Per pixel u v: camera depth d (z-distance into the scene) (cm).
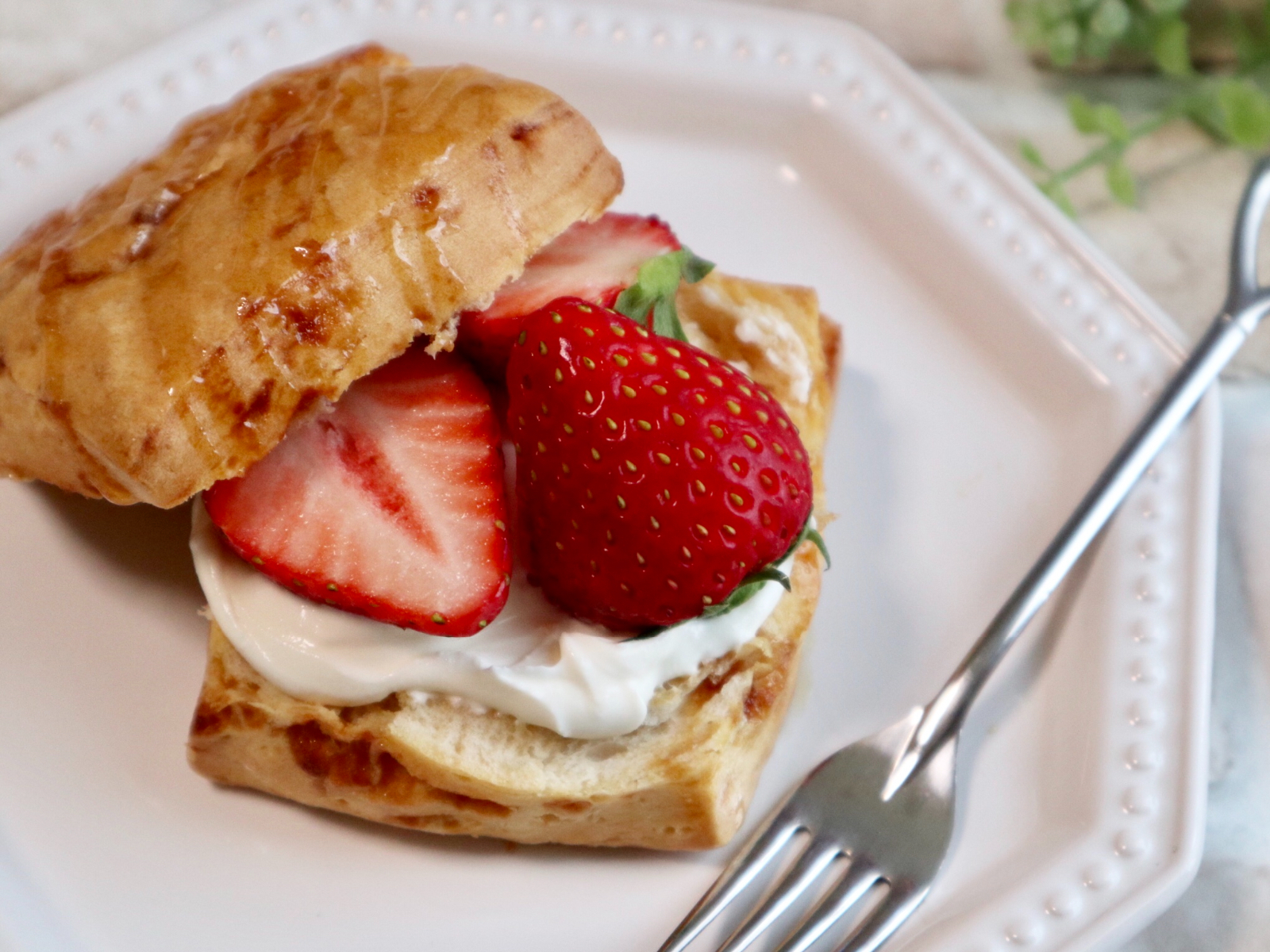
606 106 31
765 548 23
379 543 23
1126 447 27
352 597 23
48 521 26
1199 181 33
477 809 24
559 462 22
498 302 24
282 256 23
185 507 26
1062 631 27
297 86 25
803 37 31
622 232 26
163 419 22
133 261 23
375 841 25
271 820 25
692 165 31
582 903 24
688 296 27
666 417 22
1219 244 33
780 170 31
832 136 31
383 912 24
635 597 23
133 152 29
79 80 29
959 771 26
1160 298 32
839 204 31
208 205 23
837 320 30
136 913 24
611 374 22
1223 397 30
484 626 23
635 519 22
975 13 35
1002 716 26
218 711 24
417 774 24
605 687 23
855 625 27
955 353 30
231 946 24
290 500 23
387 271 23
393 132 23
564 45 31
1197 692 26
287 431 23
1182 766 25
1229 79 35
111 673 25
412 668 23
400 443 24
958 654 27
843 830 24
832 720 26
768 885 24
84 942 24
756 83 31
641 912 24
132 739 25
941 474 28
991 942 24
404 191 23
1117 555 27
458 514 23
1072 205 33
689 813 24
